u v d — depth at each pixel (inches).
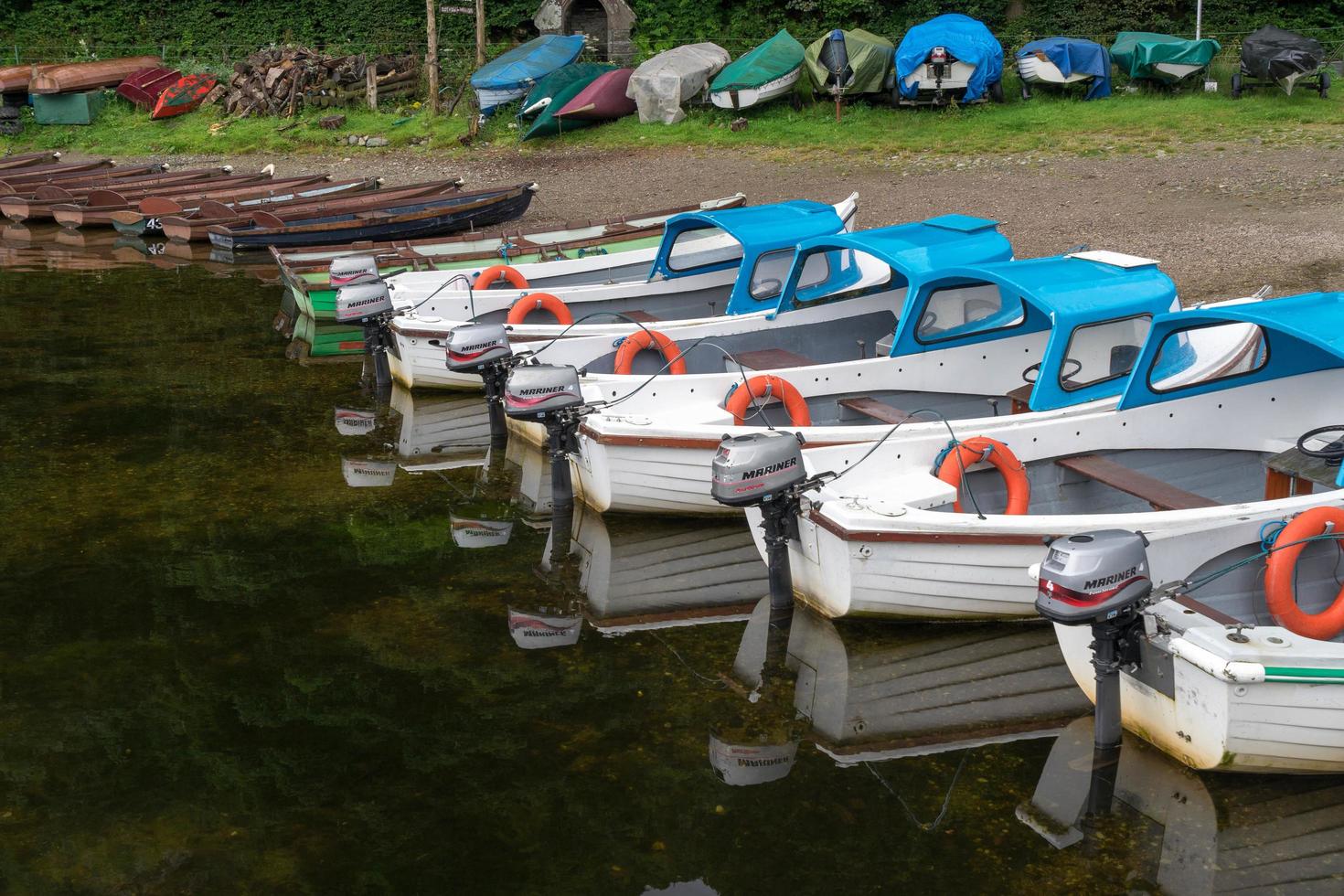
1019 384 374.6
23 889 189.0
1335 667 189.2
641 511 326.3
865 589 251.3
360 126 1059.9
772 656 255.1
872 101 953.5
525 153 949.8
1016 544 247.0
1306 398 305.4
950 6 1056.8
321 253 589.6
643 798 207.0
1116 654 205.5
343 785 214.4
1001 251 376.8
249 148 1050.1
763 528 266.8
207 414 434.6
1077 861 185.2
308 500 351.6
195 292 649.0
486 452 393.4
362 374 485.1
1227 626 199.6
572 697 240.8
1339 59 948.6
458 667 254.5
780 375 351.3
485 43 1132.5
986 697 234.8
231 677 253.0
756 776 211.5
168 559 311.9
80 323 576.7
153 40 1300.4
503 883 187.0
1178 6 1015.0
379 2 1232.2
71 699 245.6
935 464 285.0
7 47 1301.7
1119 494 301.4
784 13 1109.1
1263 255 533.6
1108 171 720.3
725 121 956.0
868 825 197.0
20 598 290.4
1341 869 180.5
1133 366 316.8
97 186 940.6
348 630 272.1
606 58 1109.1
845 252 417.7
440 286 481.7
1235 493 309.9
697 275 483.8
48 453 393.1
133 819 206.2
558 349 399.2
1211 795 200.1
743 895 180.9
